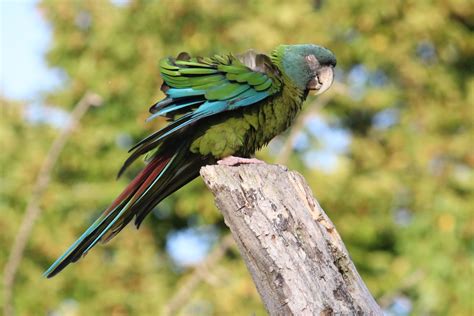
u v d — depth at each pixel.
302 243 6.01
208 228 17.31
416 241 16.00
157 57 16.00
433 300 15.54
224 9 16.12
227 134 7.63
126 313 15.45
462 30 17.45
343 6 16.89
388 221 16.33
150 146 7.33
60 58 17.17
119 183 16.22
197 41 16.02
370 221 16.16
